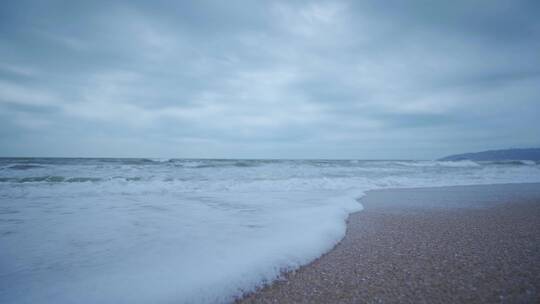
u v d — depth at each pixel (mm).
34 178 10133
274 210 5785
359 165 23828
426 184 11742
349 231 4484
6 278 2553
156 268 2783
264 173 14797
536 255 3295
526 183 12469
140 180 10523
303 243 3604
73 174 12180
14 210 5582
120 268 2791
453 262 3113
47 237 3820
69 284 2439
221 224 4586
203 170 15812
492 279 2650
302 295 2424
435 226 4809
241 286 2520
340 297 2375
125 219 4902
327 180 11773
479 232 4398
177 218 5004
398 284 2594
